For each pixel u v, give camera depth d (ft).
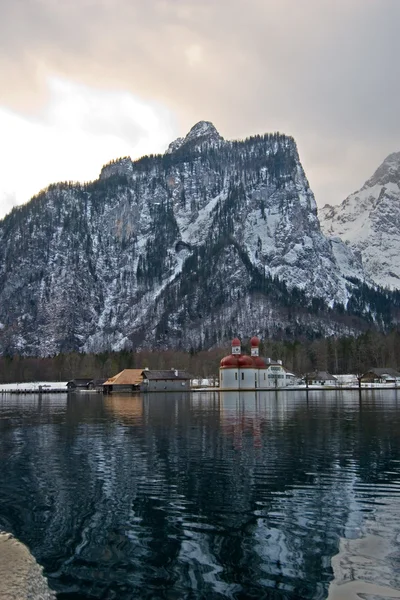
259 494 91.56
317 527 74.64
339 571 60.70
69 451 139.54
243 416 240.12
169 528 74.84
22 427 204.44
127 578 59.57
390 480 100.94
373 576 59.41
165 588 57.16
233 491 93.71
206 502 87.20
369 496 89.86
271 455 128.77
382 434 168.25
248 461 120.98
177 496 91.04
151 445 148.05
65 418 247.09
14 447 147.84
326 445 144.66
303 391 568.00
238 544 68.90
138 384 654.53
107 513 82.02
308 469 111.34
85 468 115.44
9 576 54.80
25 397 529.04
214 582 58.39
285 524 75.97
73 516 80.69
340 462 118.83
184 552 66.44
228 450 137.08
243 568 61.87
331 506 84.28
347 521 77.10
